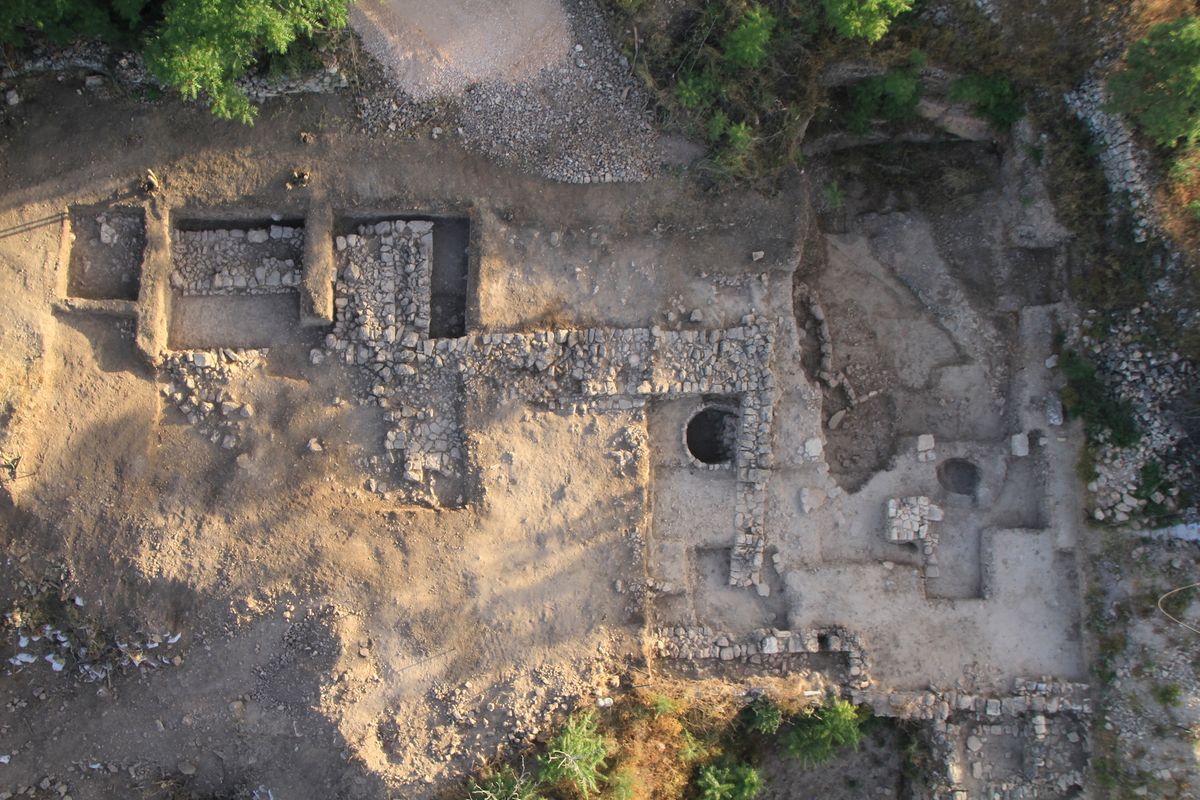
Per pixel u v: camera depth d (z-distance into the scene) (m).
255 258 13.77
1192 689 12.92
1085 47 12.95
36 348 13.01
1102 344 13.59
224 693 12.95
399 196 13.48
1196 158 12.84
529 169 13.55
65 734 13.26
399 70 13.22
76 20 12.23
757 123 13.35
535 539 13.41
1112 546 13.45
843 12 12.43
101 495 12.93
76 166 13.28
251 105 13.23
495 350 13.45
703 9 12.84
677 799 13.30
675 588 13.80
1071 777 13.75
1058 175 13.42
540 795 12.71
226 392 13.32
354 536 13.12
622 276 13.77
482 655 13.07
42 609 12.85
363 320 13.50
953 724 13.84
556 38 13.21
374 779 12.59
